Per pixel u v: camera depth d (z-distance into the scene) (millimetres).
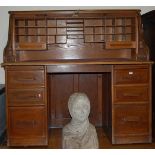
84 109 2322
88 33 3277
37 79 2795
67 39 3285
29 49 3053
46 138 2842
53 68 2814
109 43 3090
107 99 3131
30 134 2834
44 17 3045
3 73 3506
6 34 3463
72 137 2322
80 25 3283
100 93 3500
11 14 3018
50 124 3455
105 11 3055
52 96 3482
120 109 2859
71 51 3299
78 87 3492
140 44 3051
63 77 3473
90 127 2371
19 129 2826
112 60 3031
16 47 3033
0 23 3449
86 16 3076
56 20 3219
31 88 2795
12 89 2789
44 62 2805
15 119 2814
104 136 3184
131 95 2854
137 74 2850
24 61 3037
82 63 2779
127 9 3201
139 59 3035
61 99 3498
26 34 3217
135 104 2867
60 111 3506
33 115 2822
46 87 2809
